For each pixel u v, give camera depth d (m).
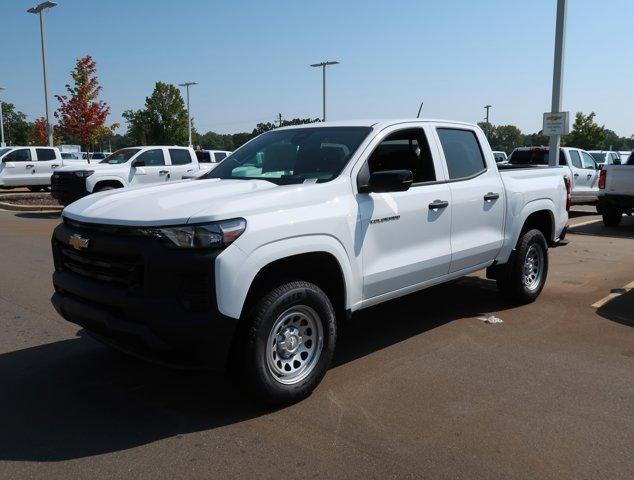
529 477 3.12
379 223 4.54
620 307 6.48
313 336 4.14
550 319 6.04
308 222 3.96
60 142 64.25
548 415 3.85
